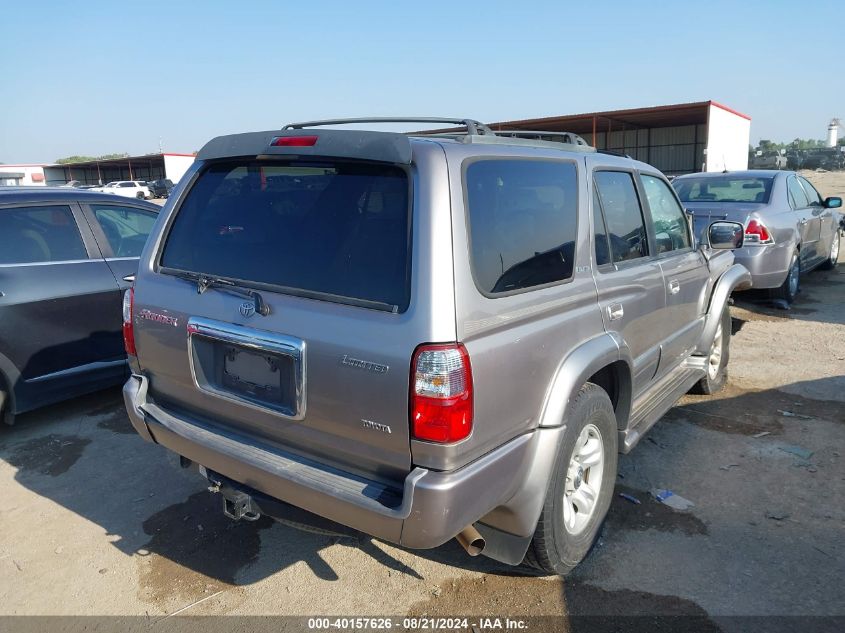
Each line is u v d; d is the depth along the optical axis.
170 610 2.98
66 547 3.48
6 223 4.89
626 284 3.41
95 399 5.67
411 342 2.25
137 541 3.54
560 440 2.74
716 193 8.55
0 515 3.81
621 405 3.49
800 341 6.98
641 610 2.88
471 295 2.35
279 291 2.62
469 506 2.35
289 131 2.80
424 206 2.35
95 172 69.31
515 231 2.67
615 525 3.54
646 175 4.05
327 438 2.53
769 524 3.52
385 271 2.39
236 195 2.96
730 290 5.07
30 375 4.88
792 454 4.34
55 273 5.00
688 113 30.83
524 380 2.57
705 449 4.43
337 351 2.39
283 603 3.01
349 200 2.58
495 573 3.19
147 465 4.42
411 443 2.29
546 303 2.73
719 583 3.05
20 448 4.70
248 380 2.73
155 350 3.07
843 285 10.00
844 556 3.22
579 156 3.28
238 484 2.90
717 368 5.41
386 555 3.37
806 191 9.52
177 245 3.12
